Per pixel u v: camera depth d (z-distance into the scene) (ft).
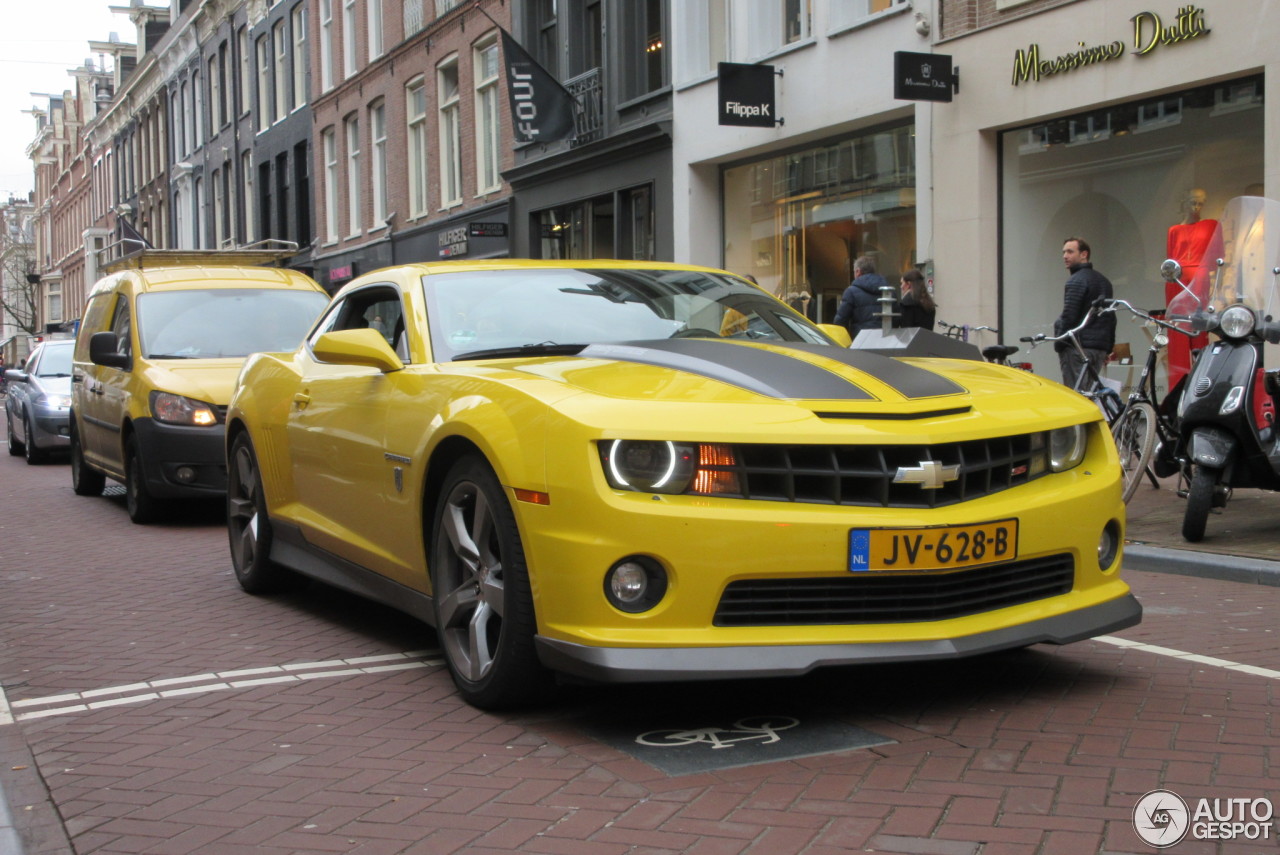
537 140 66.08
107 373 35.55
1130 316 38.24
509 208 76.43
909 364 14.46
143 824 10.80
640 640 11.80
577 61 69.56
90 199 218.38
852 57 46.70
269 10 121.90
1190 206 36.22
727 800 10.80
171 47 156.35
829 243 50.55
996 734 12.50
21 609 21.24
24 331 272.31
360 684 15.33
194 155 151.33
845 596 12.32
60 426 54.90
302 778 11.85
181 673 16.30
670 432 12.05
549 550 12.17
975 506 12.69
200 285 35.45
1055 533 13.16
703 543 11.83
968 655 12.37
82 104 239.50
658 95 59.47
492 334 16.02
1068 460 13.92
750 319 17.34
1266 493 29.84
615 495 11.91
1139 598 20.01
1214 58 34.24
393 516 15.57
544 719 13.44
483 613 13.75
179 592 22.38
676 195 58.85
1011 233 41.88
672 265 18.88
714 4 55.77
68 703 14.99
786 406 12.57
